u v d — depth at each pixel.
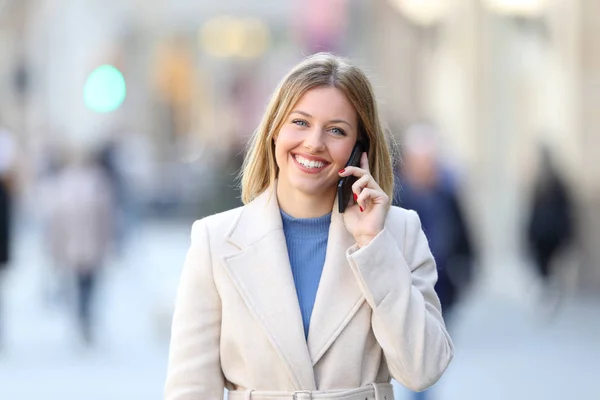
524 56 28.22
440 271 15.12
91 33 61.81
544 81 27.25
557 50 26.67
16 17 54.28
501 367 19.34
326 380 6.73
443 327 6.94
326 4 45.28
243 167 7.27
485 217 29.38
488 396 16.97
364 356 6.82
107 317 27.17
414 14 34.44
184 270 6.98
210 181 22.36
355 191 6.80
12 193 22.64
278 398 6.70
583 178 25.95
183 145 81.12
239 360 6.82
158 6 71.69
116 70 37.53
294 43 60.94
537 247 23.41
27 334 24.75
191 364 6.80
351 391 6.73
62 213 22.70
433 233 15.28
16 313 28.06
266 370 6.71
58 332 24.98
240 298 6.80
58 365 20.91
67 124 56.44
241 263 6.84
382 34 44.28
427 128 16.02
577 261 26.03
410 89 40.66
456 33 31.44
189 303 6.89
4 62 53.00
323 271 6.86
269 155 7.01
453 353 6.88
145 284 33.06
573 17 26.08
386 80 42.62
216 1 69.06
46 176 30.59
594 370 18.97
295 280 6.91
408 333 6.67
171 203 58.91
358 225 6.81
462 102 30.48
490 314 25.34
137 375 19.80
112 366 20.77
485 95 29.72
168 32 79.19
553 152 23.45
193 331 6.84
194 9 69.56
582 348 21.03
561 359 20.03
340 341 6.77
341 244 6.89
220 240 6.92
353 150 6.91
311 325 6.77
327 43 45.41
